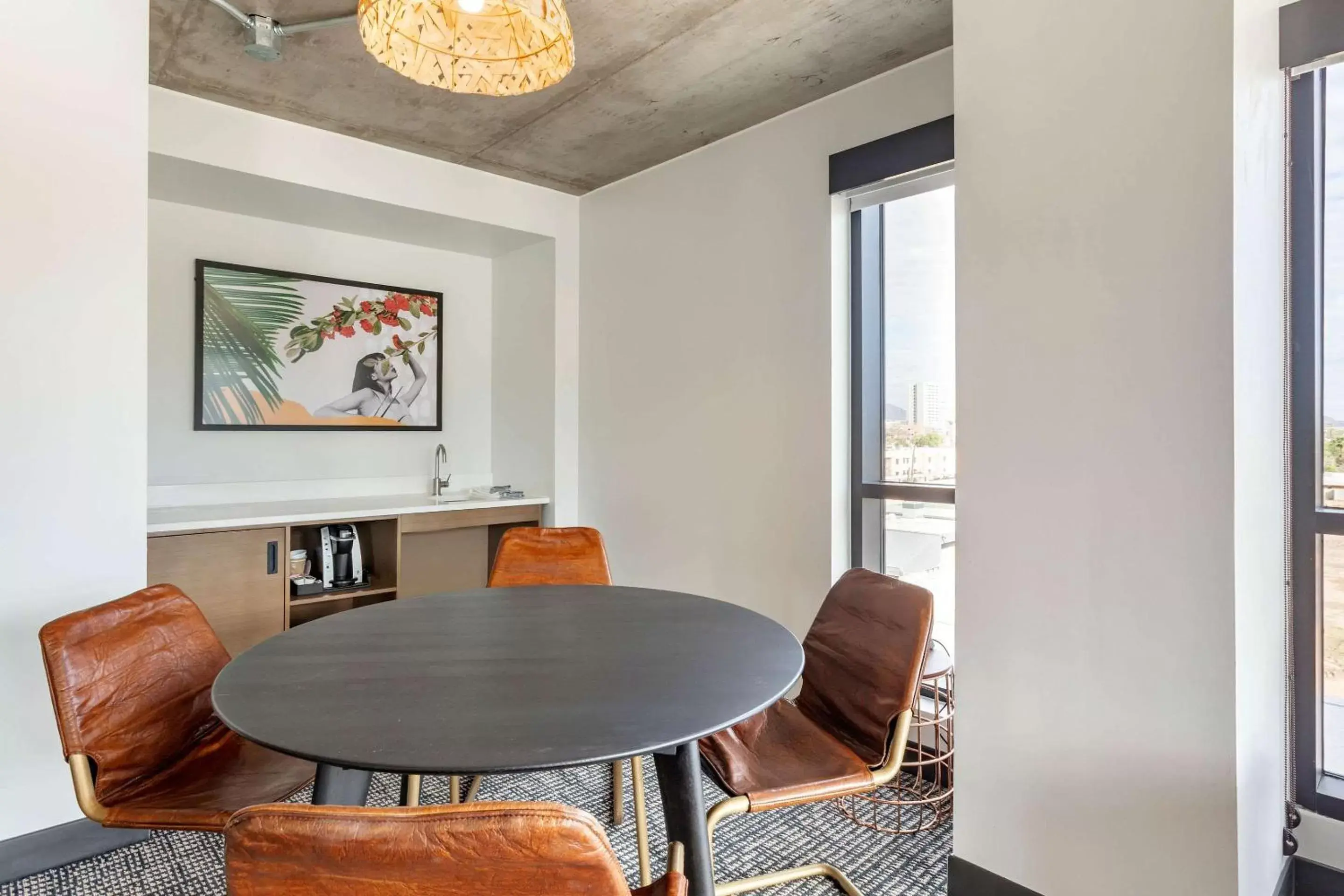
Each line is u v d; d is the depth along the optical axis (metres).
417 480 4.02
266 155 2.93
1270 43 1.55
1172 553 1.44
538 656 1.38
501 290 4.24
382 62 1.63
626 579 3.63
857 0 2.17
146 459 2.09
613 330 3.72
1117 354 1.51
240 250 3.42
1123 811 1.50
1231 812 1.37
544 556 2.49
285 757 1.52
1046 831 1.62
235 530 2.86
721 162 3.16
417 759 0.94
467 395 4.21
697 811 1.30
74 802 1.96
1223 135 1.36
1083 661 1.56
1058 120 1.59
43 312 1.90
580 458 3.93
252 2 2.17
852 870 1.95
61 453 1.93
